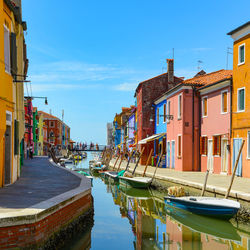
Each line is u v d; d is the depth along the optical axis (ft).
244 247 27.35
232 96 59.47
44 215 21.80
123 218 39.24
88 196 34.71
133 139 131.95
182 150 72.64
